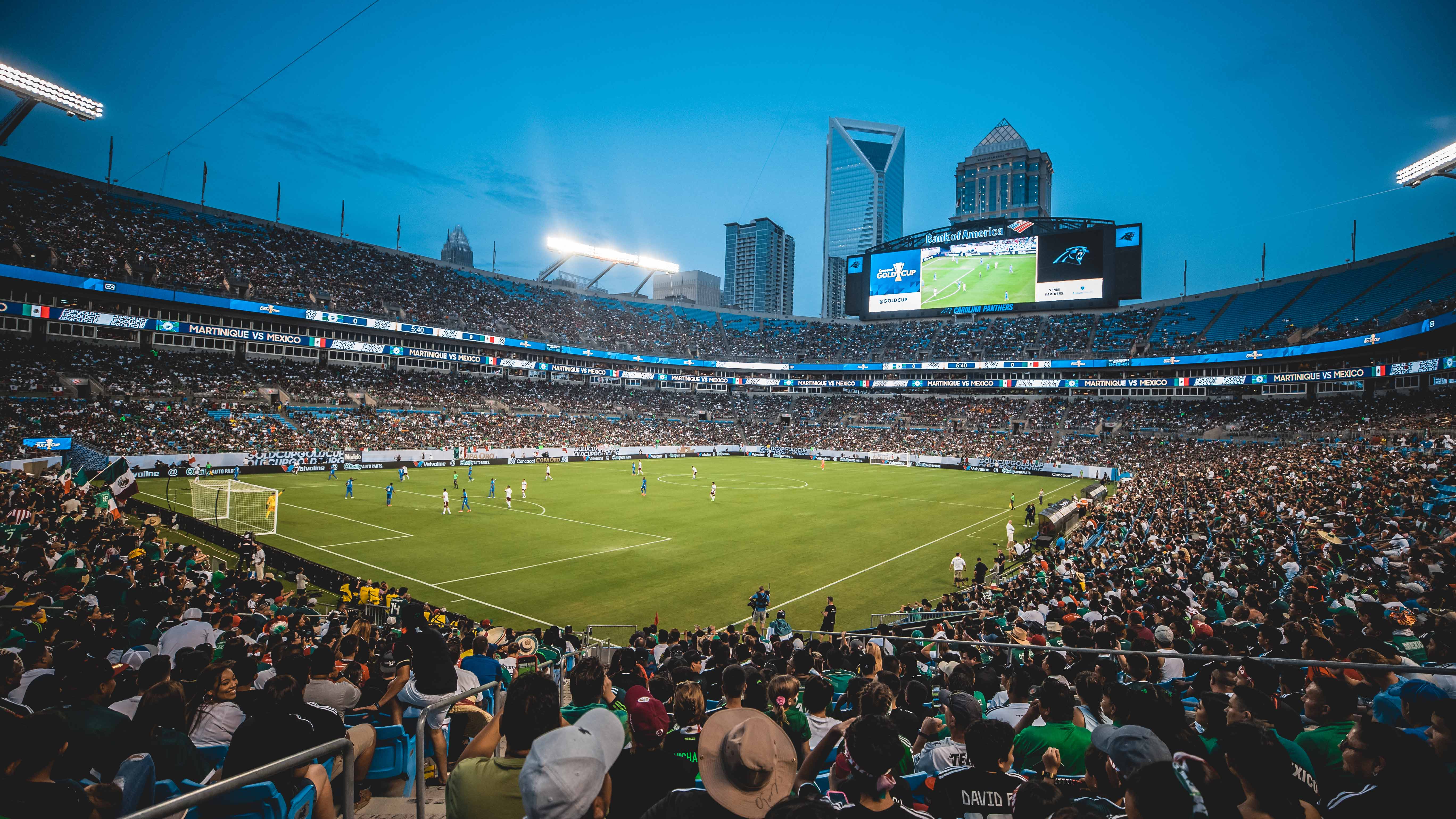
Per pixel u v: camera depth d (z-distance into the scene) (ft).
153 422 173.58
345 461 191.83
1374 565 46.65
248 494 138.72
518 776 11.07
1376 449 141.90
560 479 191.01
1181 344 246.06
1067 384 270.26
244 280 212.64
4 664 21.08
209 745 19.53
